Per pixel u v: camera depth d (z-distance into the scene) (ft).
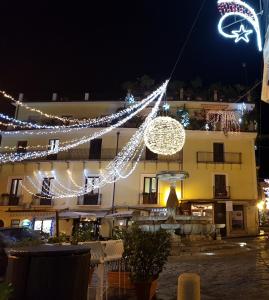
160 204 105.70
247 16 31.24
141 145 111.14
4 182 114.83
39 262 10.50
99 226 103.14
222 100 117.50
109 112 119.34
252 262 42.47
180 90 119.65
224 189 107.45
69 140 116.06
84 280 11.33
